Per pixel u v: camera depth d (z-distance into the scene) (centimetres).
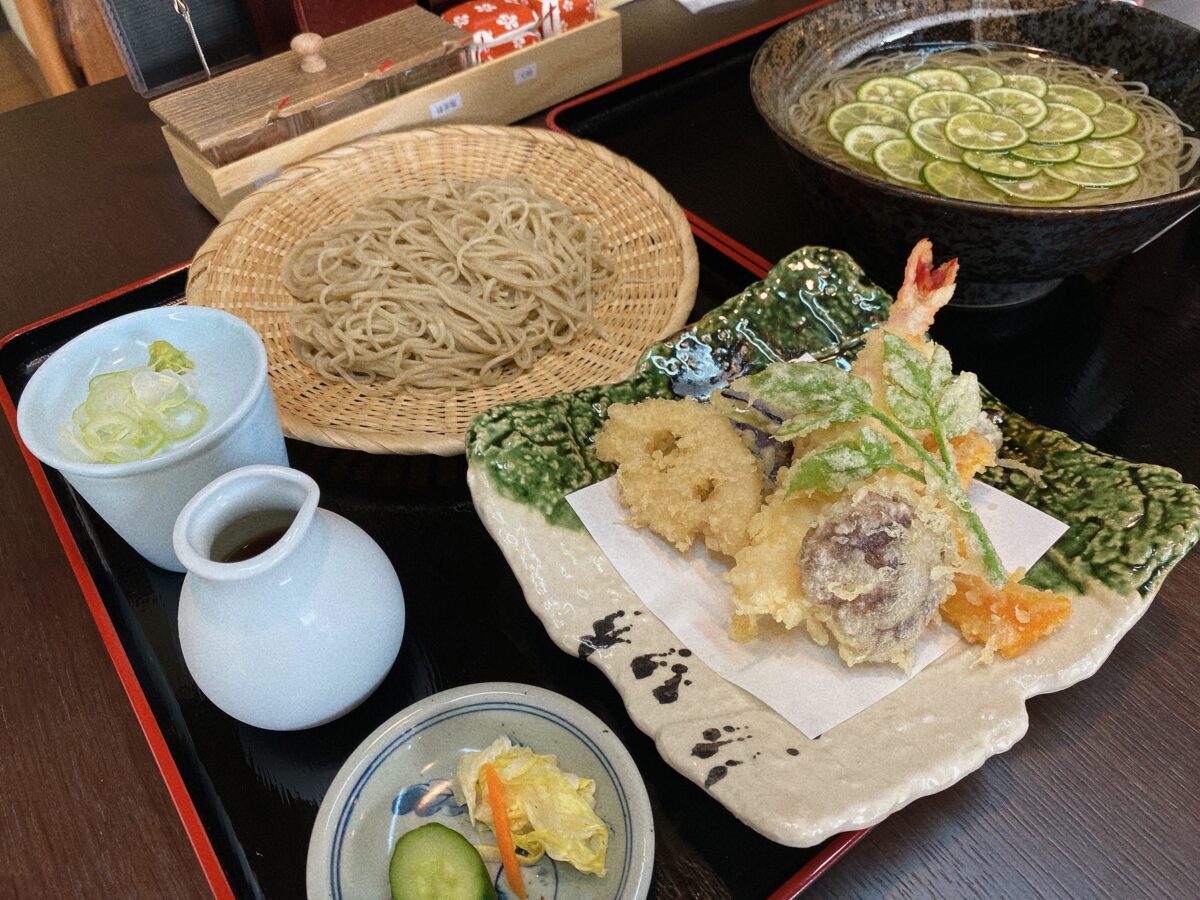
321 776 29
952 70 51
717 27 66
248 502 27
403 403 41
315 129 51
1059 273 38
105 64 71
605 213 48
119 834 28
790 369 31
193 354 32
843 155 46
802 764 26
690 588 32
